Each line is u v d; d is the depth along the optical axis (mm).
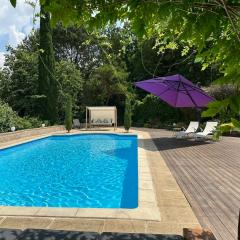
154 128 25875
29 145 16234
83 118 31125
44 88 25359
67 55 39938
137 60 28953
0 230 2688
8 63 27328
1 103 22312
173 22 1764
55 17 1715
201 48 1905
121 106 32312
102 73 29266
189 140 16109
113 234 2561
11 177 9672
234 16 1701
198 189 6324
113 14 1851
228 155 11172
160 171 8117
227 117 1604
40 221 4391
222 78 1694
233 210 4996
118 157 13047
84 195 7633
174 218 4574
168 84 15523
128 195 7617
